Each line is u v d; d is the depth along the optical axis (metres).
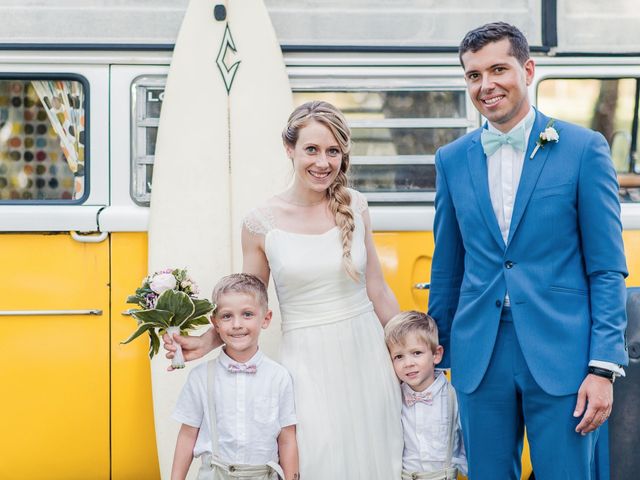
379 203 3.60
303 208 2.92
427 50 3.59
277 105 3.54
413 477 2.92
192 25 3.54
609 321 2.47
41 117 3.55
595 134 2.57
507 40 2.55
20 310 3.48
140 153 3.55
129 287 3.52
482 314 2.66
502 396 2.64
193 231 3.49
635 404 3.36
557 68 3.64
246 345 2.82
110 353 3.51
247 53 3.55
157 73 3.56
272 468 2.81
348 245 2.85
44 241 3.50
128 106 3.55
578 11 3.64
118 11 3.54
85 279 3.51
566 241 2.56
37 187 3.55
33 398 3.48
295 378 2.83
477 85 2.59
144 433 3.51
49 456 3.49
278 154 3.54
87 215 3.49
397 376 2.98
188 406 2.88
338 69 3.59
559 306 2.55
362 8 3.59
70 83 3.55
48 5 3.52
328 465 2.76
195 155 3.51
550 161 2.57
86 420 3.50
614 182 2.54
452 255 2.88
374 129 3.60
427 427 2.94
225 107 3.53
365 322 2.92
